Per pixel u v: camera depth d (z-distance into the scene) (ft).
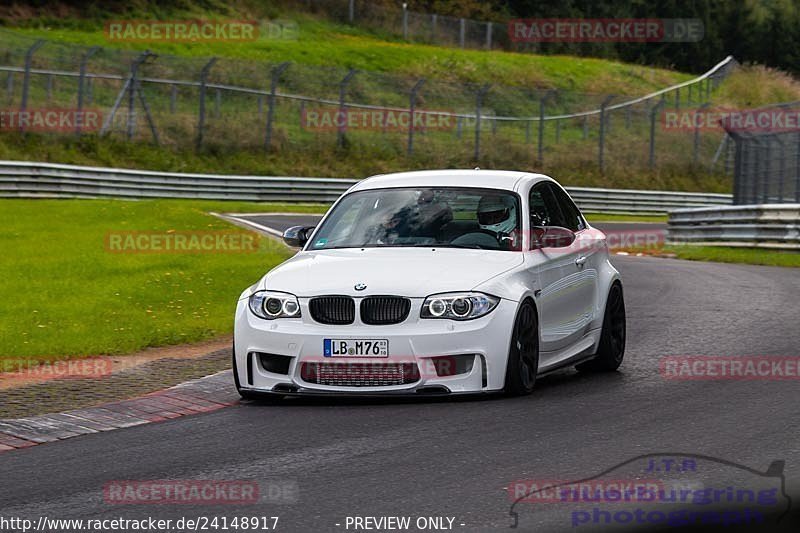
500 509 57.16
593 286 105.09
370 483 63.46
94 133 460.14
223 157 483.92
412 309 86.48
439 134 549.13
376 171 506.89
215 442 76.64
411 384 86.12
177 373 109.70
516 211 98.48
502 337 87.10
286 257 223.30
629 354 116.16
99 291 169.17
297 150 504.84
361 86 587.68
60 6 624.59
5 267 193.36
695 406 85.05
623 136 600.80
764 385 94.07
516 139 565.94
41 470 69.62
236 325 91.50
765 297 169.68
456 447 71.92
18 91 470.80
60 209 308.60
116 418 86.17
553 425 78.28
